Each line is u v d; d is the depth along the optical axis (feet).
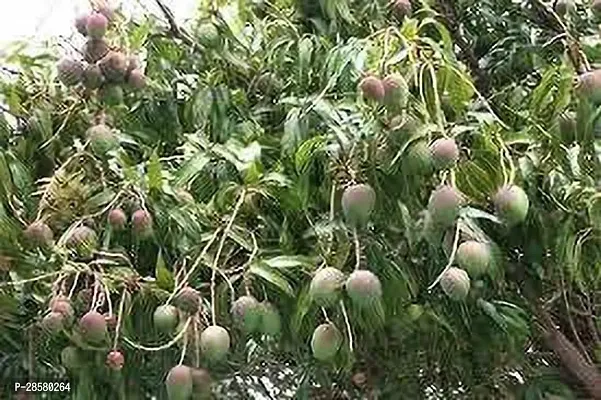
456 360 5.77
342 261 4.68
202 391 4.70
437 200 4.36
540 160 4.89
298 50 5.66
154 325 4.92
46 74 5.88
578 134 4.78
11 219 5.33
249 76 5.94
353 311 4.73
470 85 4.68
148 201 5.08
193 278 5.00
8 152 5.52
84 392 5.24
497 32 6.36
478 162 4.66
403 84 4.41
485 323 5.34
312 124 5.01
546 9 5.67
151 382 5.52
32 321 5.50
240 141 5.33
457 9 6.30
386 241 4.76
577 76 4.84
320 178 4.84
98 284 4.89
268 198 5.04
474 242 4.49
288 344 5.19
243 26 6.11
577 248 4.89
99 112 5.73
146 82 5.69
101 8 5.56
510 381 5.91
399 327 5.23
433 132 4.42
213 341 4.61
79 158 5.37
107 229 5.10
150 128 5.92
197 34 5.99
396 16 5.64
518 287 5.36
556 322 5.98
